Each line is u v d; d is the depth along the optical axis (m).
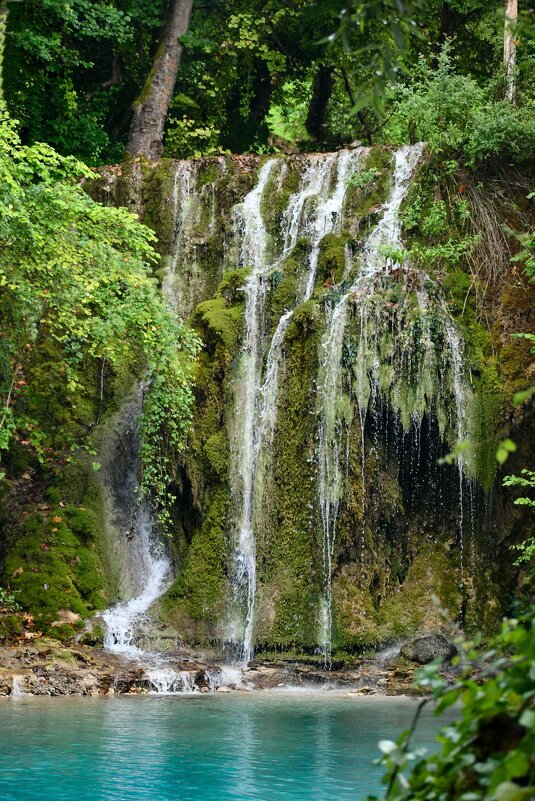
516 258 11.05
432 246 16.16
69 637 12.91
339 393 14.04
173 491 15.16
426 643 12.80
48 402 15.55
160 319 13.98
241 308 15.69
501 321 14.92
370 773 6.58
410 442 14.31
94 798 5.82
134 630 13.38
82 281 13.37
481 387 14.31
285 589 13.69
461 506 14.13
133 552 14.84
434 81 17.47
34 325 13.34
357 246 16.12
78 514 14.45
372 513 14.11
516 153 16.52
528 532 14.24
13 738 7.80
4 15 16.91
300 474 14.13
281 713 9.53
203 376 15.12
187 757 7.11
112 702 10.27
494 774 2.25
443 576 14.01
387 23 4.11
